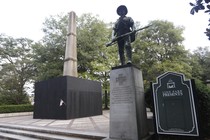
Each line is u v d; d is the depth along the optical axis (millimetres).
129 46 6348
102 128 7672
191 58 23781
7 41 25078
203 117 5227
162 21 22141
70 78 13102
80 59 22078
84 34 21859
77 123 9766
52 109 13250
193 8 2207
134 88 5633
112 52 22516
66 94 12562
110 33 23719
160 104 5078
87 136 6164
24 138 7250
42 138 6930
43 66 21641
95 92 16031
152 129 6051
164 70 19859
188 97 4688
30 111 21109
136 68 6141
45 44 22000
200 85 5465
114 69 6207
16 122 11406
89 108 14828
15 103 25000
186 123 4621
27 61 24969
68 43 15336
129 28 6703
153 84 5293
